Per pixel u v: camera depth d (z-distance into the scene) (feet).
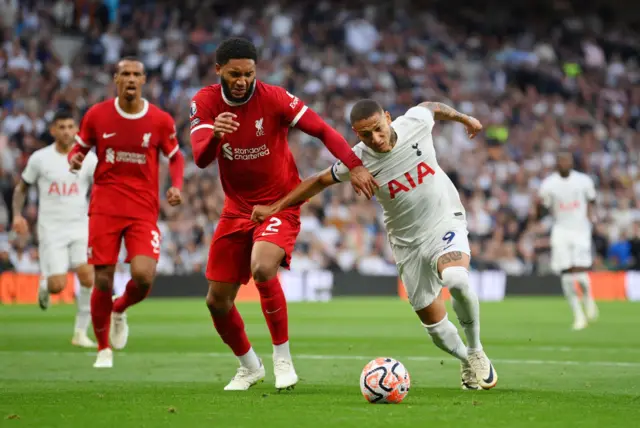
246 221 73.87
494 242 287.89
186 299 247.50
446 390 73.15
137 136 93.50
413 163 71.87
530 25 415.85
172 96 299.17
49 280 123.34
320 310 209.97
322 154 295.48
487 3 414.41
